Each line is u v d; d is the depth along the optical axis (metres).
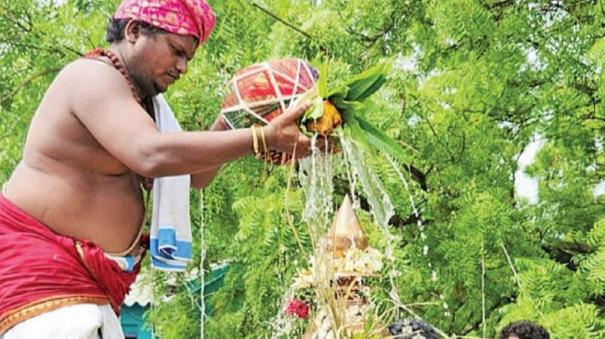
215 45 6.48
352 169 2.77
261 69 2.66
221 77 6.58
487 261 6.82
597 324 6.02
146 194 2.67
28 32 7.07
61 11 7.00
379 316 3.56
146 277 7.58
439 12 6.77
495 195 7.02
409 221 7.14
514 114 7.38
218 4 6.49
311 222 2.77
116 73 2.45
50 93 2.49
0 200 2.48
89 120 2.38
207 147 2.28
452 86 7.12
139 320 10.11
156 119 2.61
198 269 7.66
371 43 7.23
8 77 7.13
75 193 2.46
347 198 4.61
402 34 7.27
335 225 4.31
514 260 6.69
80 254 2.44
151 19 2.45
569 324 5.80
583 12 7.15
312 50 6.51
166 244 2.62
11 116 7.11
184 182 2.70
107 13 6.89
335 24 6.51
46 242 2.44
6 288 2.38
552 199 7.98
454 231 6.89
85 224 2.48
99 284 2.47
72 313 2.39
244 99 2.64
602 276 6.05
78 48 6.97
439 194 7.37
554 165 8.29
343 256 4.23
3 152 7.08
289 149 2.39
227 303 7.83
